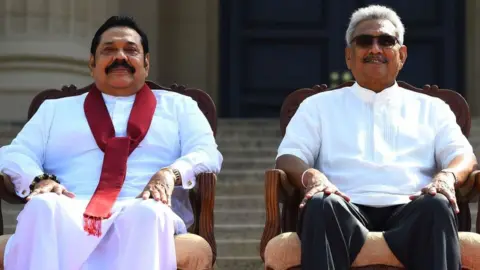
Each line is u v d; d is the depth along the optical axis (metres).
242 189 8.71
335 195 4.66
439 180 4.78
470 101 12.60
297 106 5.91
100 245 4.70
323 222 4.54
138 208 4.62
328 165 5.30
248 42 12.78
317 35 12.72
